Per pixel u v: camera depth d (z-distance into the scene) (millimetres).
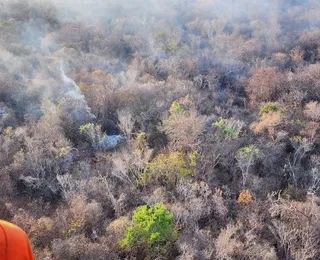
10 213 35875
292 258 30906
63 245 29312
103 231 33781
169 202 37094
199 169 40500
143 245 30281
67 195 37656
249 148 41531
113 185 39812
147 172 40094
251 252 29688
